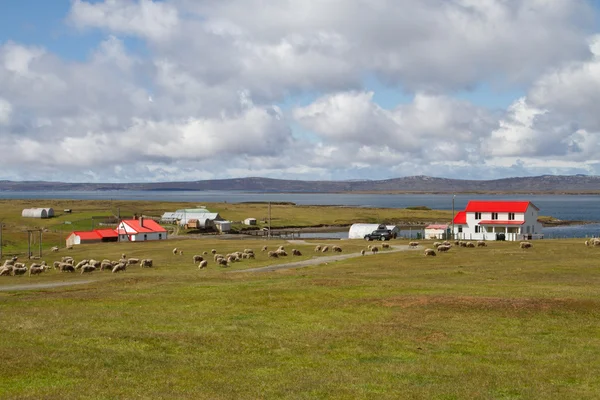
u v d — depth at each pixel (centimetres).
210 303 3991
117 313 3619
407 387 2097
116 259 8931
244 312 3662
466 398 1967
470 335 2959
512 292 4119
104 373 2242
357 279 5047
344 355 2611
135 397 1928
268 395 1981
